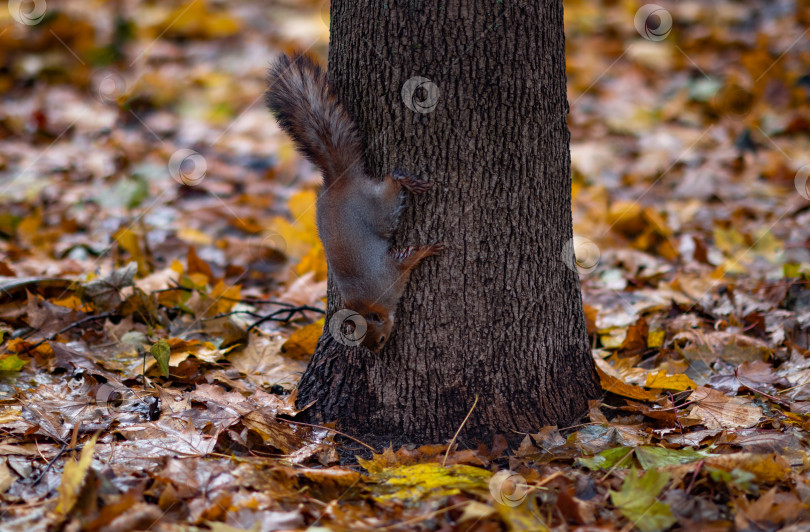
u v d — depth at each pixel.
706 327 9.45
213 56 21.38
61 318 8.98
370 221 6.93
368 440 6.96
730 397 7.36
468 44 6.52
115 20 21.73
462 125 6.62
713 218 13.44
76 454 6.23
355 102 7.00
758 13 21.75
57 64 19.92
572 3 23.53
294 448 6.63
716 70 19.27
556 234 7.18
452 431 6.90
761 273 11.09
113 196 14.07
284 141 17.52
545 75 6.85
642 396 7.42
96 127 17.30
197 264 11.09
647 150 16.42
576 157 15.90
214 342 8.96
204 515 5.29
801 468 6.04
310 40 21.62
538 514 5.41
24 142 16.86
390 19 6.61
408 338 6.95
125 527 4.97
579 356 7.53
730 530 5.25
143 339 8.88
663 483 5.36
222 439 6.52
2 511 5.30
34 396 7.37
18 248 11.91
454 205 6.73
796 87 17.38
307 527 5.25
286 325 9.80
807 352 8.34
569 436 6.76
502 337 6.92
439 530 5.18
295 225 12.66
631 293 10.78
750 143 16.20
